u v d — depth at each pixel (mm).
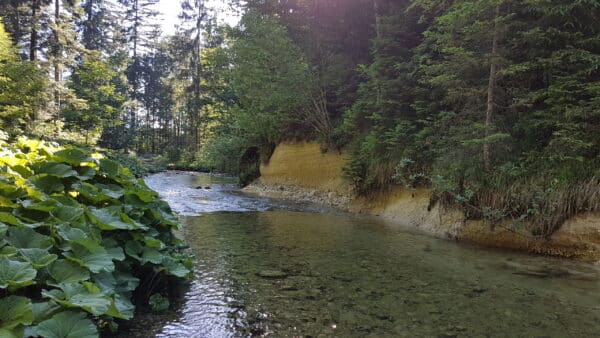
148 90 48594
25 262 2467
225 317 3348
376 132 10109
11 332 2029
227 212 9812
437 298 3893
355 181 10984
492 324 3295
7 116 14055
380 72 9852
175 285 4125
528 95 6219
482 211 6418
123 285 3312
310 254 5609
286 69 13141
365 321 3318
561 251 5551
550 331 3164
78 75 26188
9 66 14914
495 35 6355
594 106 5512
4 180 3551
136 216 4227
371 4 12250
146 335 2965
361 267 4973
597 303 3785
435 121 8070
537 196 5781
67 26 21719
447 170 7391
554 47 6238
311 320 3318
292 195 13898
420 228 7816
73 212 3389
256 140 18406
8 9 20312
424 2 7789
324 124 13523
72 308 2396
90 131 25609
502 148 6641
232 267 4867
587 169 5535
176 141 46969
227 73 15727
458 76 7062
